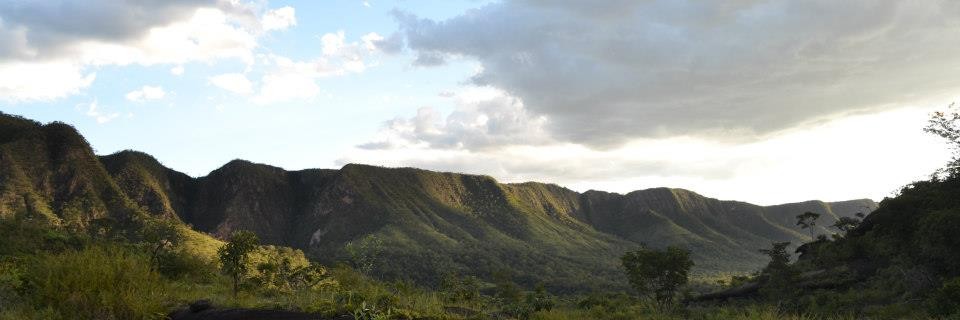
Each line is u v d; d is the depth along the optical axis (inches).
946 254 1480.1
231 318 371.6
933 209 1736.0
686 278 1632.6
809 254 2760.8
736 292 2202.3
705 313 1157.7
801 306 1529.3
